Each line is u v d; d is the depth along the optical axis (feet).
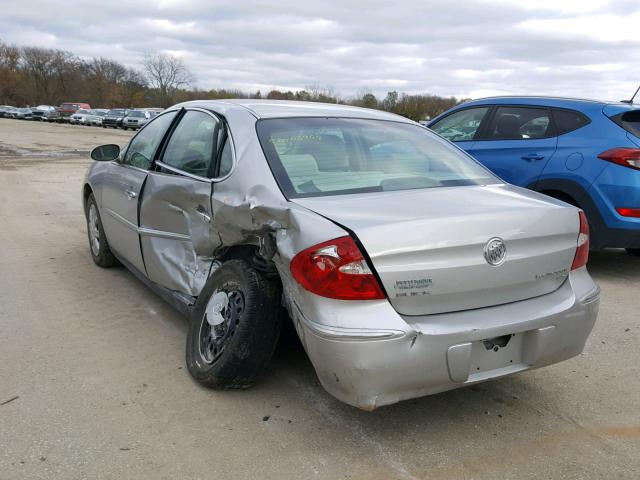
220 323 10.39
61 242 21.79
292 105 12.44
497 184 11.14
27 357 11.71
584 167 18.01
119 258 16.46
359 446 8.93
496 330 8.43
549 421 9.82
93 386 10.57
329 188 9.84
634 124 18.12
